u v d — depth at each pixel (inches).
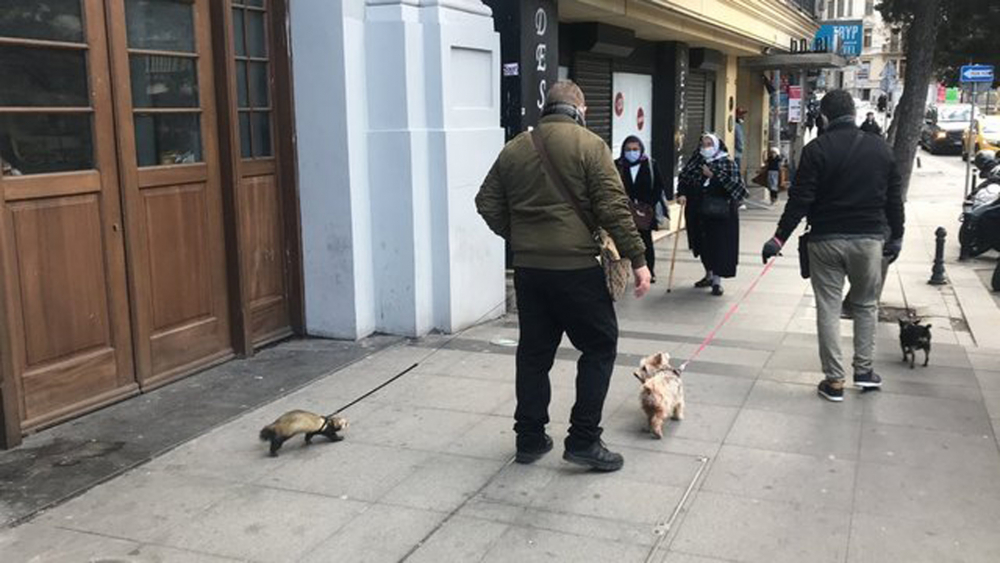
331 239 270.5
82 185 202.4
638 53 609.0
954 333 303.3
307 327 278.8
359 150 268.8
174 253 230.8
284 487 172.6
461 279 288.2
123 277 215.6
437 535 154.1
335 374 243.1
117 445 190.7
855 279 223.9
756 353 271.3
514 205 177.3
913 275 413.1
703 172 363.6
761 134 1020.5
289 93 265.0
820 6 1314.0
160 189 225.5
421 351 265.7
